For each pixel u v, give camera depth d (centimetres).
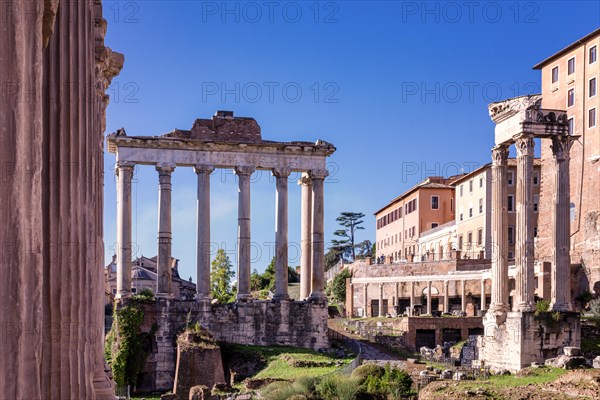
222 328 7294
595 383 4722
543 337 5972
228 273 11519
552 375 5391
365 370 5688
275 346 7338
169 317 7112
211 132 7669
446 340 8588
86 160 1734
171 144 7438
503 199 6569
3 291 1055
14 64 1068
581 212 9200
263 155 7700
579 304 8550
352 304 12050
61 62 1647
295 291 12950
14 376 1061
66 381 1591
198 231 7431
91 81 1853
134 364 6888
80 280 1661
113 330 7044
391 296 11444
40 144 1163
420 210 13988
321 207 7750
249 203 7625
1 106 1058
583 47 9394
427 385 5409
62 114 1644
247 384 5812
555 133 6309
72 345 1616
